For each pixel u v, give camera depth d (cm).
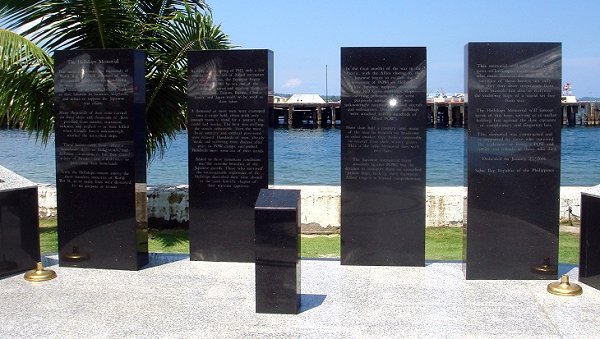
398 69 673
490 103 630
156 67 928
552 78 625
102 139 679
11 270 658
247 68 704
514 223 637
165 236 979
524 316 530
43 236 969
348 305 559
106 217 686
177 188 1059
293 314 535
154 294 595
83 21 859
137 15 934
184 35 909
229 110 710
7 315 536
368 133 683
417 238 689
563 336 485
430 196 1012
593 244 607
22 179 682
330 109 5425
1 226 645
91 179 686
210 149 718
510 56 625
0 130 4441
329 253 859
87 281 641
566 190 1051
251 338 482
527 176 634
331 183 2234
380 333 492
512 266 641
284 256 532
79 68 679
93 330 500
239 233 721
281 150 3494
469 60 627
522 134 631
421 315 532
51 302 570
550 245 638
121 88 672
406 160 680
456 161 2984
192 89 716
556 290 588
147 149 994
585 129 5281
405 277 649
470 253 639
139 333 494
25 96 874
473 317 527
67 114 685
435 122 4922
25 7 837
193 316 532
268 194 557
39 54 756
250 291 604
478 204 637
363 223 693
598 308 549
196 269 689
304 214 1012
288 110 5194
